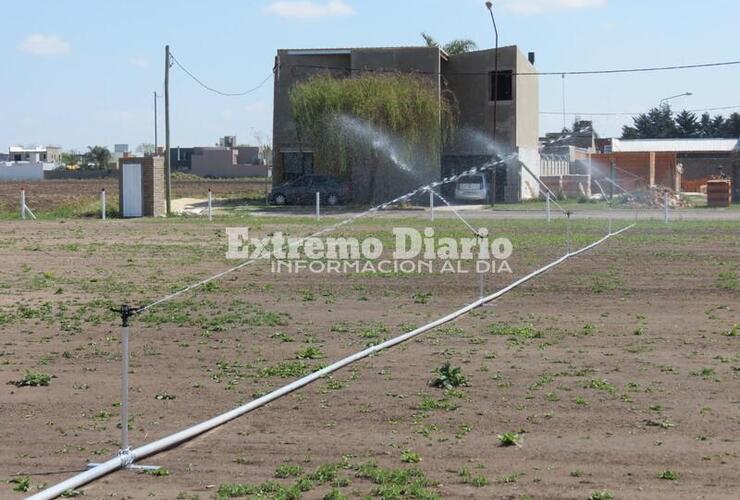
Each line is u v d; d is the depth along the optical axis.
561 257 22.58
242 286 18.22
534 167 61.72
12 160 150.00
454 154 57.12
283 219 38.41
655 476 7.49
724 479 7.40
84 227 33.72
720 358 11.59
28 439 8.75
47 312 15.35
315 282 18.75
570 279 18.78
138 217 40.56
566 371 11.04
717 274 19.34
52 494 7.21
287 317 14.84
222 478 7.65
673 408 9.44
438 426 8.96
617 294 16.89
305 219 38.34
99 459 8.16
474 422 9.07
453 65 57.41
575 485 7.30
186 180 102.44
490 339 13.02
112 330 13.84
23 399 10.13
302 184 52.50
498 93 56.31
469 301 16.30
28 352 12.41
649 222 35.16
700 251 23.80
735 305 15.58
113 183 84.56
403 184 53.25
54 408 9.79
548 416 9.22
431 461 7.95
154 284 18.58
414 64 54.62
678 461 7.86
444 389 10.30
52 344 12.92
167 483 7.54
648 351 12.09
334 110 52.00
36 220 38.03
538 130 64.06
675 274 19.38
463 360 11.70
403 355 12.05
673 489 7.18
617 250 24.22
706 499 6.96
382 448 8.34
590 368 11.18
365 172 53.41
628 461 7.87
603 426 8.88
